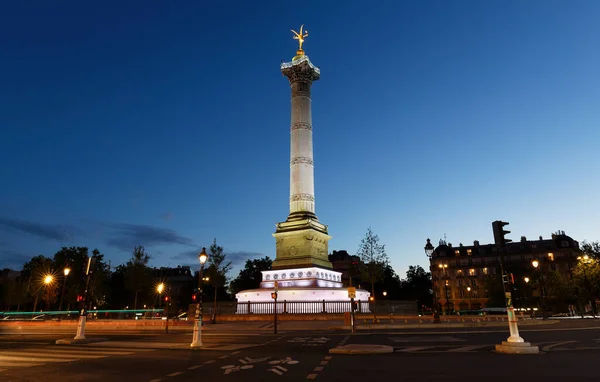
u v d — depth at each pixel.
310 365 13.66
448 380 10.73
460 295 109.88
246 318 43.50
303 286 47.59
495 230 19.09
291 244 51.00
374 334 27.17
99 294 81.31
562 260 101.00
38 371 13.05
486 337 24.02
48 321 46.53
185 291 112.44
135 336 28.66
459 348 18.23
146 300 92.50
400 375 11.53
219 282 65.06
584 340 21.62
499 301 84.56
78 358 16.17
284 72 57.81
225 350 18.58
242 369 13.02
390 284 97.94
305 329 32.72
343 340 23.12
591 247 58.34
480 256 111.00
